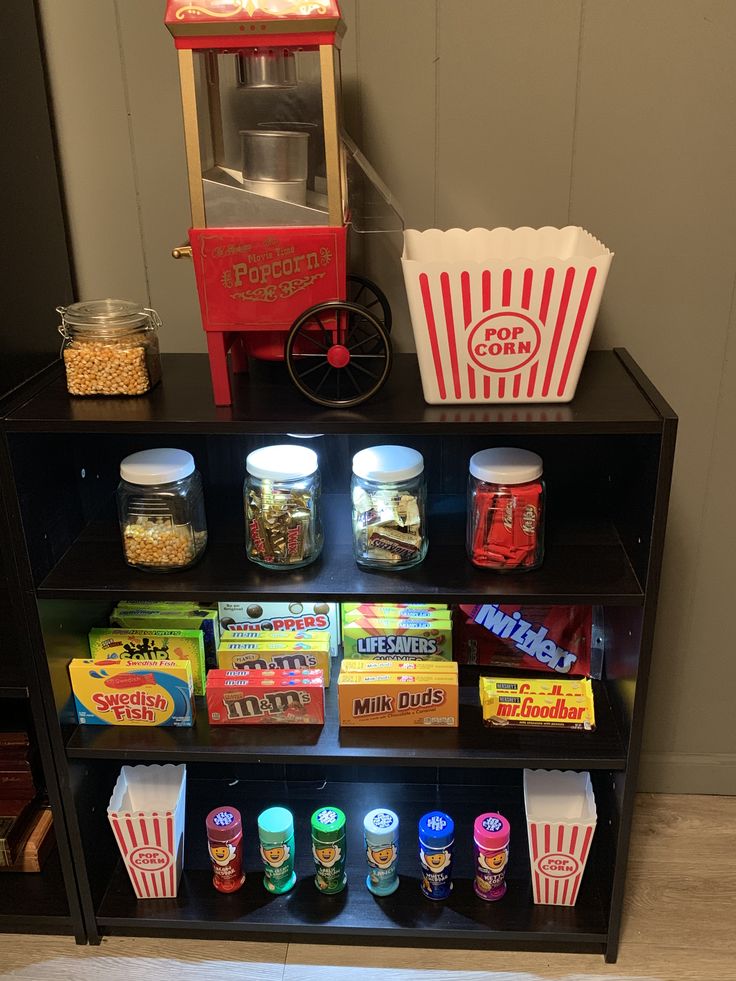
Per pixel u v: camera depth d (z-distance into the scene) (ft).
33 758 5.66
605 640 5.37
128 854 5.30
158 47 4.85
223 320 4.36
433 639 5.20
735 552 5.87
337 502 5.49
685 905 5.64
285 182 4.22
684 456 5.62
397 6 4.72
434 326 4.20
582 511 5.34
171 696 5.03
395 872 5.51
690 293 5.21
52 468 4.79
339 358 4.41
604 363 5.05
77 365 4.53
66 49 4.86
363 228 4.97
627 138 4.90
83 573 4.77
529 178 5.01
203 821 6.09
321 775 6.41
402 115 4.92
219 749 4.95
